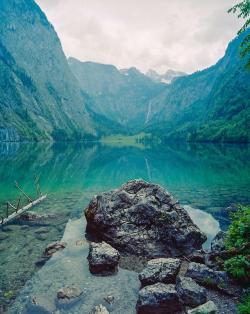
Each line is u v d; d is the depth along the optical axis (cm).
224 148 15338
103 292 1491
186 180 4859
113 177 5319
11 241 2195
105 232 2209
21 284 1568
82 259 1886
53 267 1769
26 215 2775
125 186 2466
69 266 1783
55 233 2380
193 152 12812
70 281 1602
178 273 1656
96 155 11188
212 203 3288
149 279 1502
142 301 1313
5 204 3391
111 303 1395
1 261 1850
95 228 2295
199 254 1866
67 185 4541
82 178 5200
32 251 2011
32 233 2378
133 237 2120
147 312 1302
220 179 4953
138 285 1567
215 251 1745
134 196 2352
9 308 1358
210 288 1446
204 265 1576
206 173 5672
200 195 3703
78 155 11125
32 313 1323
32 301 1402
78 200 3550
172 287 1369
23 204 3388
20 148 15950
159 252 2031
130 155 11138
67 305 1375
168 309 1302
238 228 1683
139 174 5609
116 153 12500
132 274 1706
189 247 2055
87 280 1614
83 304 1385
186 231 2091
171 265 1569
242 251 1600
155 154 11700
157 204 2258
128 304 1390
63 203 3394
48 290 1508
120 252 2066
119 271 1744
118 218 2225
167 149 16012
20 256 1925
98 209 2314
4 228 2497
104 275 1680
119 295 1464
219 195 3703
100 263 1694
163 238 2094
